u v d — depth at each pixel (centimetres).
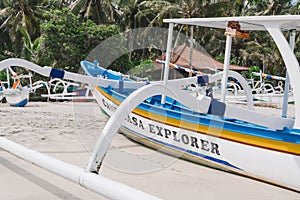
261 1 3177
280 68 3069
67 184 454
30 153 393
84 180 331
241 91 1638
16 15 2481
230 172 550
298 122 478
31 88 1320
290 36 584
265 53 3086
